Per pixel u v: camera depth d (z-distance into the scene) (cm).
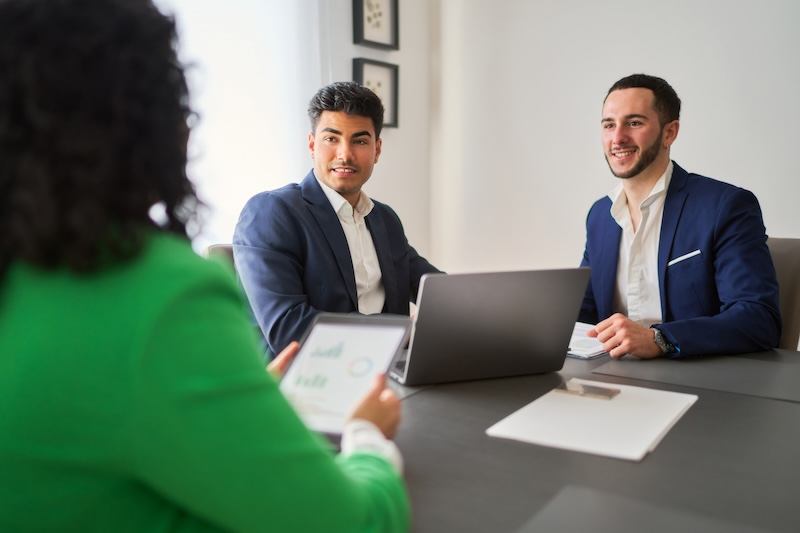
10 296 51
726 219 183
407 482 82
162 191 54
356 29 317
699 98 295
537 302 124
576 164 330
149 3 53
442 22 365
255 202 192
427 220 376
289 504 51
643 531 69
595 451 90
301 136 294
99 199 48
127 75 50
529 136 343
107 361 47
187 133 57
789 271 192
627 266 203
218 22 265
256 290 179
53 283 50
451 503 76
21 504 49
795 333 190
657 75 305
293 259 186
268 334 175
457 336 121
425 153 371
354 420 73
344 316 100
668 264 192
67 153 47
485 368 127
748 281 172
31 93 47
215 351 50
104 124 49
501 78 349
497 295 120
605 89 319
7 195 48
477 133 359
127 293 49
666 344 147
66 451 47
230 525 50
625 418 104
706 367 139
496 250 359
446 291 116
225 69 268
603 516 72
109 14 50
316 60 298
